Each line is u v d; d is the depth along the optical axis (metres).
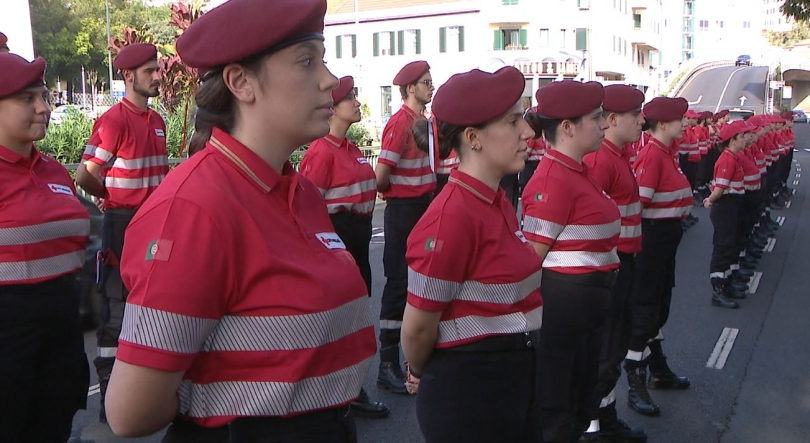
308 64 1.71
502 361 2.63
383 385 5.28
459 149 2.71
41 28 46.91
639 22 63.09
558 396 3.43
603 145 4.15
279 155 1.77
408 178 5.29
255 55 1.65
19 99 3.12
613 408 4.36
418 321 2.61
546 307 3.46
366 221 5.07
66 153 9.52
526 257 2.71
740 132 7.38
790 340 6.49
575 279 3.41
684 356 6.07
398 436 4.53
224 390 1.67
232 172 1.68
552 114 3.47
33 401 3.20
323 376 1.73
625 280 4.13
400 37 46.81
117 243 4.71
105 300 4.61
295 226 1.74
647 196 4.77
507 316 2.65
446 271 2.56
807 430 4.68
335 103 4.81
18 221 3.05
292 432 1.71
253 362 1.66
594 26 50.41
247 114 1.71
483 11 44.91
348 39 48.69
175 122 11.11
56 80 50.25
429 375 2.72
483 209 2.63
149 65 4.86
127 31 11.20
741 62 72.56
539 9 45.03
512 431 2.65
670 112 4.80
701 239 11.55
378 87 47.66
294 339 1.67
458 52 45.53
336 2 50.94
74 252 3.30
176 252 1.55
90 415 4.77
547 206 3.40
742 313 7.37
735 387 5.41
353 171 4.89
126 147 4.75
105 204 4.82
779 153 15.04
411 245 2.64
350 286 1.80
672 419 4.85
